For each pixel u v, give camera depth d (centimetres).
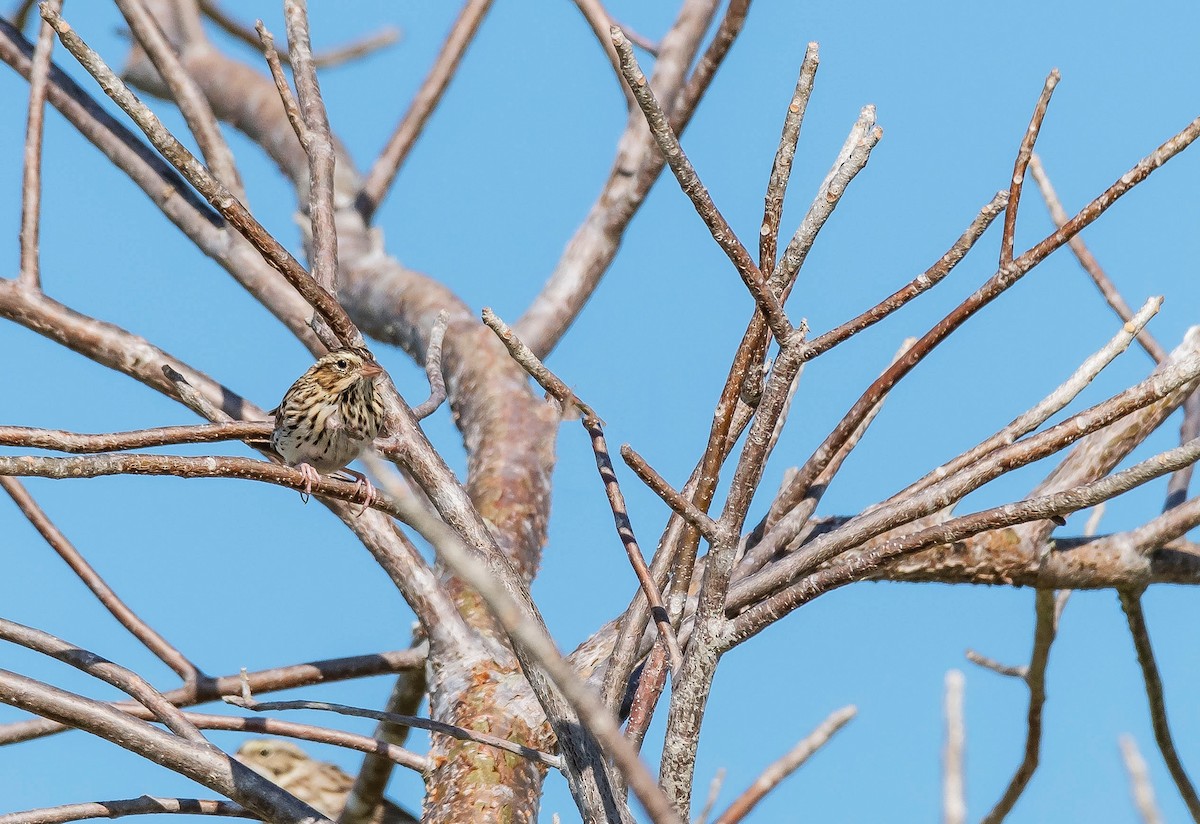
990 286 835
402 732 1436
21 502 1219
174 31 2091
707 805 909
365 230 1778
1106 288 1288
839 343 738
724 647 751
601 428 884
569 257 1697
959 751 662
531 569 1375
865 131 705
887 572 1235
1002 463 794
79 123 1600
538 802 1125
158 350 1325
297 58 1193
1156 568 1241
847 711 980
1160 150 757
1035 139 779
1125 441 1284
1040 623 1145
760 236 743
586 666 1154
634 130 1717
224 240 1557
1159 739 1199
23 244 1318
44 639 987
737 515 743
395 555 1224
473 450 1498
